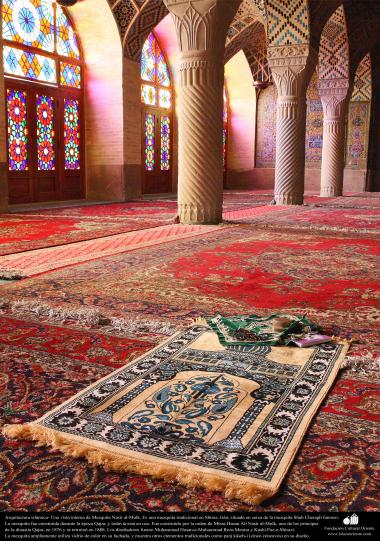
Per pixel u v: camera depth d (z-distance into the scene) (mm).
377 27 11578
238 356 2096
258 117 16344
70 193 11102
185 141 6480
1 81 8320
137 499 1254
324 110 12500
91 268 3785
